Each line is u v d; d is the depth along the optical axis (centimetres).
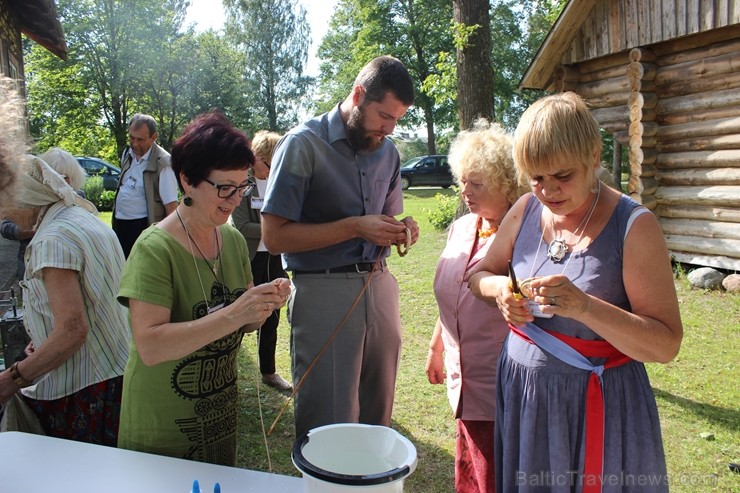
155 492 141
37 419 208
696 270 638
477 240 216
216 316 153
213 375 173
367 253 231
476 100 848
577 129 140
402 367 443
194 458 174
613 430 149
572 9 719
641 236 145
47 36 848
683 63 669
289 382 407
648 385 154
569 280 144
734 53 620
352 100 221
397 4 2927
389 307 241
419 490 287
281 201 219
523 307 151
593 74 769
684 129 676
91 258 200
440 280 219
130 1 2452
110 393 208
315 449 140
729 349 454
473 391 207
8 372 189
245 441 333
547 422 155
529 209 172
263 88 3747
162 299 160
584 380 151
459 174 209
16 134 131
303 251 221
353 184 233
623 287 149
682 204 694
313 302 228
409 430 346
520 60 3005
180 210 171
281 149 224
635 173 706
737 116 631
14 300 288
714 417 347
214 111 170
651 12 662
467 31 823
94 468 152
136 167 495
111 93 2514
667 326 143
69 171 230
